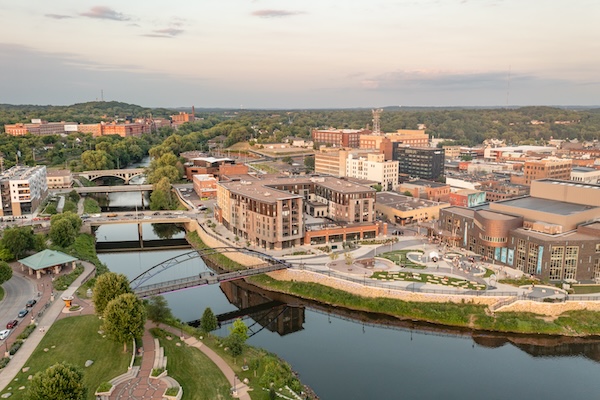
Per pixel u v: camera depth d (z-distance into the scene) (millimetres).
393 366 118375
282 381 101438
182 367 106062
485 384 110375
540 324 136500
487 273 164500
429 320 143375
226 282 182125
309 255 185625
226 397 95312
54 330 119375
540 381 111938
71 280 155750
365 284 154750
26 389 93125
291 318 150000
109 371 102125
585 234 164000
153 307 126438
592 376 114625
